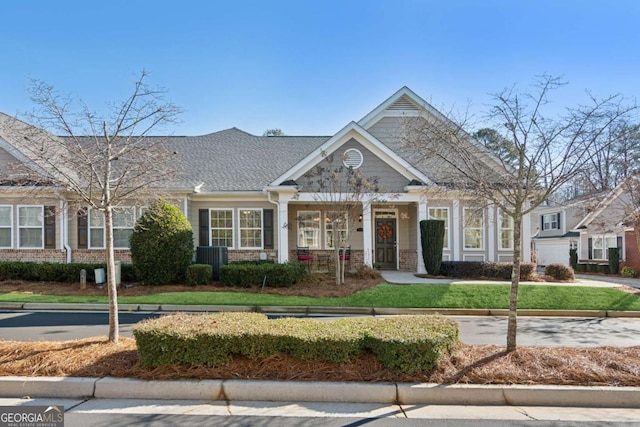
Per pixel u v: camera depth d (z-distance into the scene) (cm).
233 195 1683
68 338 755
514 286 567
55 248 1588
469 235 1728
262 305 1087
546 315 1070
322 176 1548
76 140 679
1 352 538
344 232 1723
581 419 417
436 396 457
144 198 859
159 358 487
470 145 701
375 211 1798
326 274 1514
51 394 466
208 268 1350
